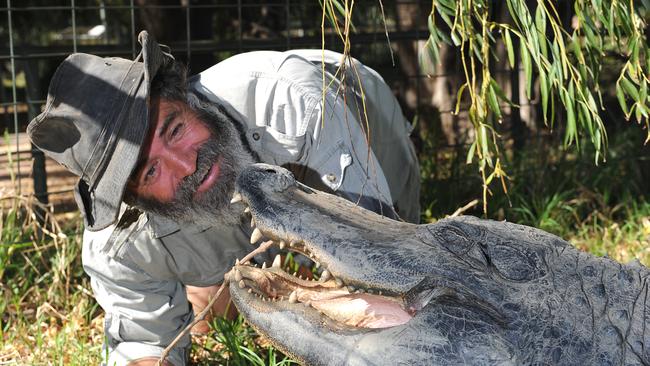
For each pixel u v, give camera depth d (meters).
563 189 2.96
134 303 1.79
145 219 1.71
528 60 1.39
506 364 1.27
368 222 1.40
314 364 1.34
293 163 1.72
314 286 1.41
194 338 2.05
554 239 1.41
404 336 1.30
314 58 1.94
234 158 1.57
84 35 5.88
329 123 1.71
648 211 2.76
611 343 1.30
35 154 2.67
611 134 3.52
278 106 1.71
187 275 1.79
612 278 1.38
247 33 5.05
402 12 3.84
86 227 1.55
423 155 3.18
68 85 1.53
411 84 4.20
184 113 1.54
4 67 6.27
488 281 1.33
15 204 2.49
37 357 1.96
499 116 1.42
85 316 2.18
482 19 1.40
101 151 1.50
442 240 1.36
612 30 1.40
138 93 1.49
